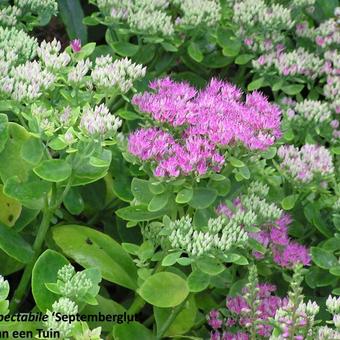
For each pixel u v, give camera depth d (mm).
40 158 690
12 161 719
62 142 680
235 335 724
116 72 744
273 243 763
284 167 800
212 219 695
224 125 705
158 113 726
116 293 854
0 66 733
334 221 784
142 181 729
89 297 659
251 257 757
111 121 684
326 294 823
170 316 722
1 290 623
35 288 675
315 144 865
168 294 700
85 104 737
